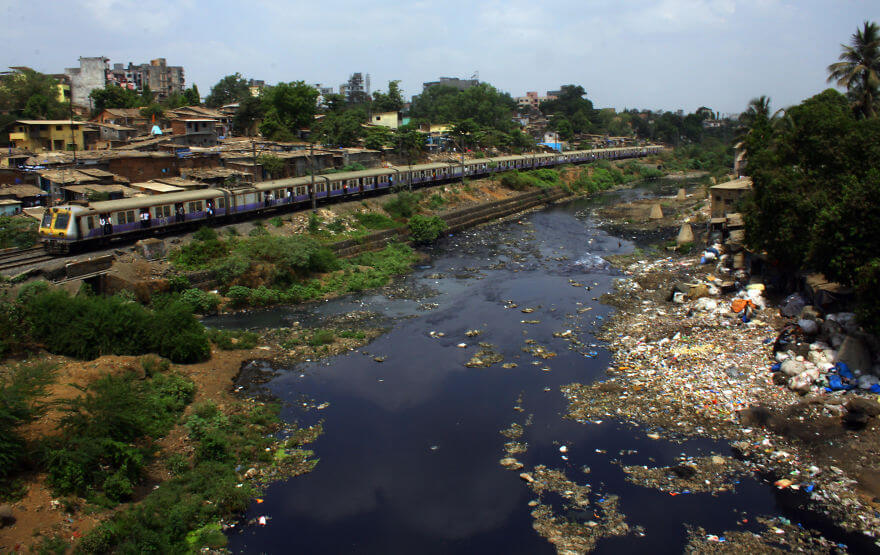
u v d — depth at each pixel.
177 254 40.22
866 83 45.09
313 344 32.16
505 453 21.75
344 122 89.19
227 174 59.78
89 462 17.81
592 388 26.53
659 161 144.62
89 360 26.02
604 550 16.55
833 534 16.75
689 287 36.69
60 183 51.16
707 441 21.77
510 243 59.66
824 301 27.19
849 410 21.22
